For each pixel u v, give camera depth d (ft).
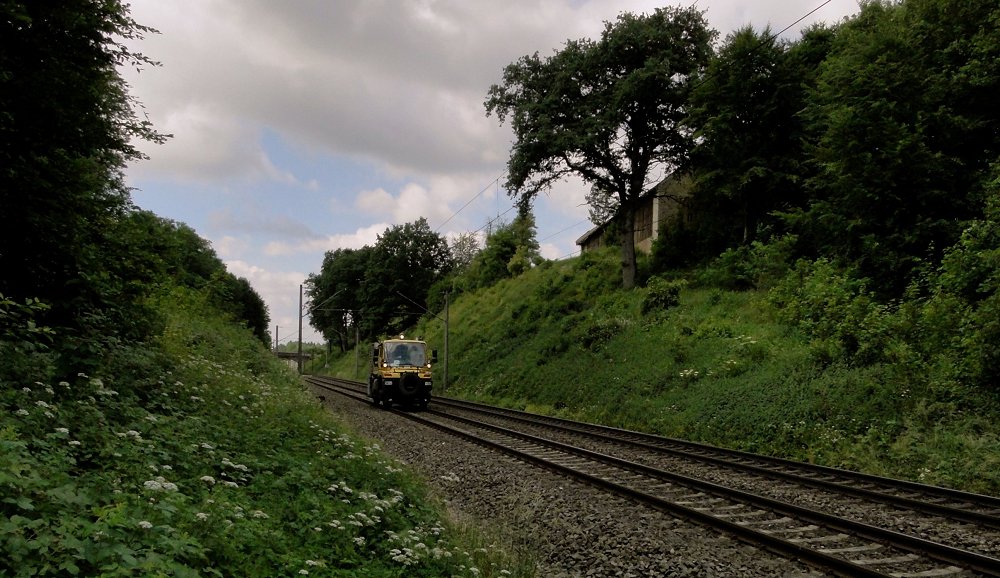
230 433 25.31
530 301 137.39
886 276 65.46
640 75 101.30
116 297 29.55
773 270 85.05
